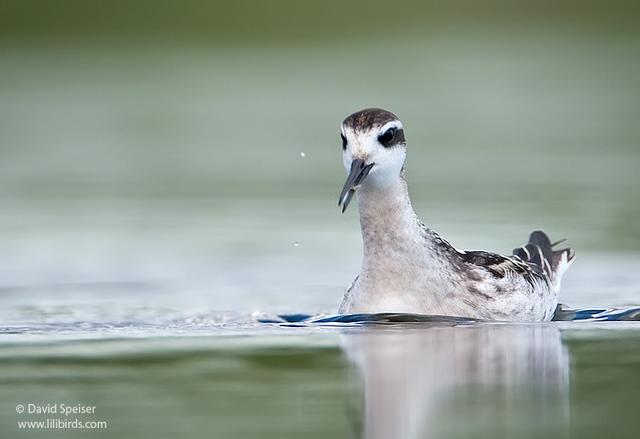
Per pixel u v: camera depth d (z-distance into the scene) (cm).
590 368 940
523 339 1059
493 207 1836
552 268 1303
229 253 1600
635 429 776
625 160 2230
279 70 3306
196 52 3531
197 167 2244
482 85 3100
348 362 973
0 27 3444
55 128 2666
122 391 898
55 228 1766
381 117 1095
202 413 838
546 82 3150
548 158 2262
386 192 1106
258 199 1956
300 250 1620
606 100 2917
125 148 2445
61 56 3441
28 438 793
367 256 1131
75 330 1155
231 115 2777
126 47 3506
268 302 1318
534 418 802
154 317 1232
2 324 1191
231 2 3566
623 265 1495
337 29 3638
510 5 3725
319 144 2450
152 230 1752
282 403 854
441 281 1124
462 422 797
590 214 1775
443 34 3672
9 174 2208
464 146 2394
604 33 3662
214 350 1038
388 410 827
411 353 997
